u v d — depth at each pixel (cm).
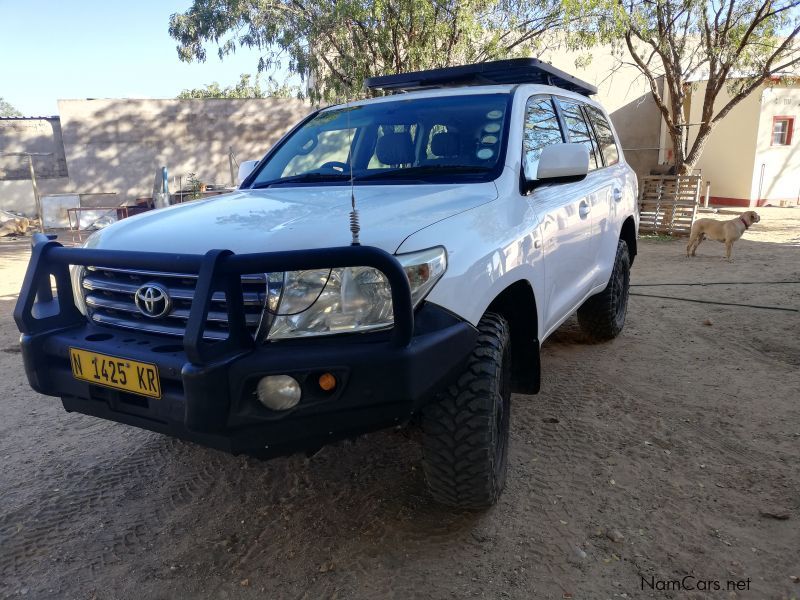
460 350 243
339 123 396
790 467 321
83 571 262
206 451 363
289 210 281
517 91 372
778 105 1905
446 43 1195
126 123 1928
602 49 1808
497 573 251
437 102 378
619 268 522
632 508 290
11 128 1981
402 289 216
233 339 222
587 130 477
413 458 344
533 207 328
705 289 767
